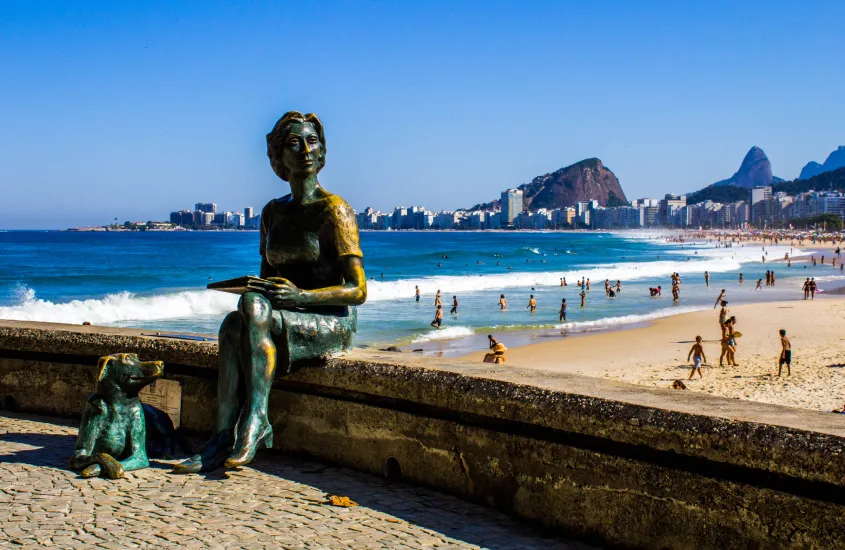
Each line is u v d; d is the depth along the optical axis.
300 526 4.08
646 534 3.71
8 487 4.68
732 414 3.60
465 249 160.88
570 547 3.90
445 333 35.75
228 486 4.71
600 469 3.88
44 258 107.44
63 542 3.85
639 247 182.75
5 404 6.79
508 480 4.28
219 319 40.06
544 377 4.47
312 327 5.10
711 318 40.19
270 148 5.49
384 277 79.00
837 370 24.48
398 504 4.43
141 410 5.15
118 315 40.94
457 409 4.48
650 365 26.69
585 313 45.12
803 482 3.26
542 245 193.25
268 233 5.56
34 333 6.58
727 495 3.45
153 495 4.54
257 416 4.87
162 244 170.12
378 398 4.94
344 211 5.31
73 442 5.76
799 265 99.06
